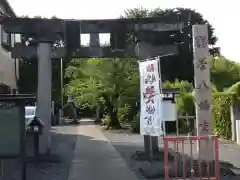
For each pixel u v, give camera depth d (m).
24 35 16.52
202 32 12.40
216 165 10.73
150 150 15.27
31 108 25.11
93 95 33.75
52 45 15.98
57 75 51.16
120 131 32.69
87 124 45.44
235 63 24.23
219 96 22.58
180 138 10.52
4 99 10.46
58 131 34.12
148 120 12.70
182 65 41.47
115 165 14.77
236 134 21.42
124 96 32.28
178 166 12.30
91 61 32.62
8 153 10.51
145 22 15.77
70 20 15.73
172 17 15.73
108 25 15.73
